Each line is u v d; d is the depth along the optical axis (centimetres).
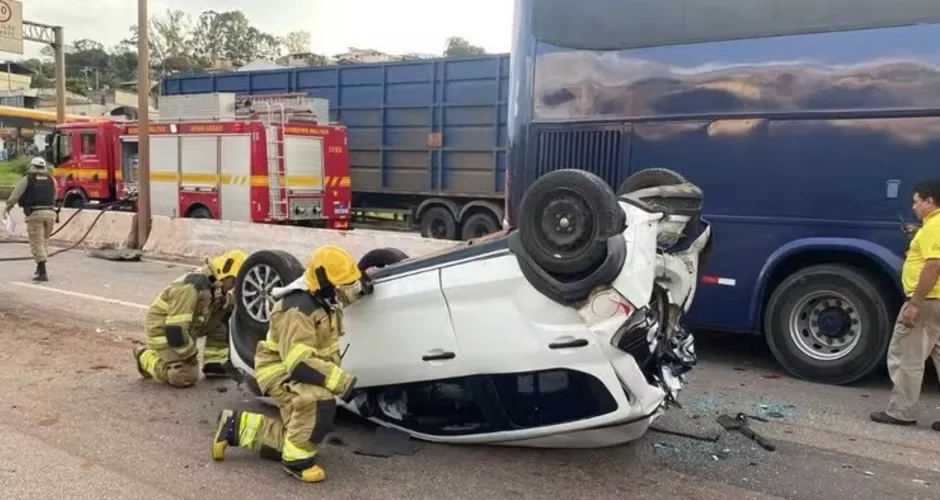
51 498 389
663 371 454
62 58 2394
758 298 685
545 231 394
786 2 657
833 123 642
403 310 452
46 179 1078
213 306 598
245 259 546
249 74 1928
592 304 392
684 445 479
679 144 712
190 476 420
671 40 713
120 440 473
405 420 481
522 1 802
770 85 667
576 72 763
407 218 1700
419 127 1596
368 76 1678
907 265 532
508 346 421
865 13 627
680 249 465
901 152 615
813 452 473
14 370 625
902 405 530
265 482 414
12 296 947
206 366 607
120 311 860
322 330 419
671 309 459
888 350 575
